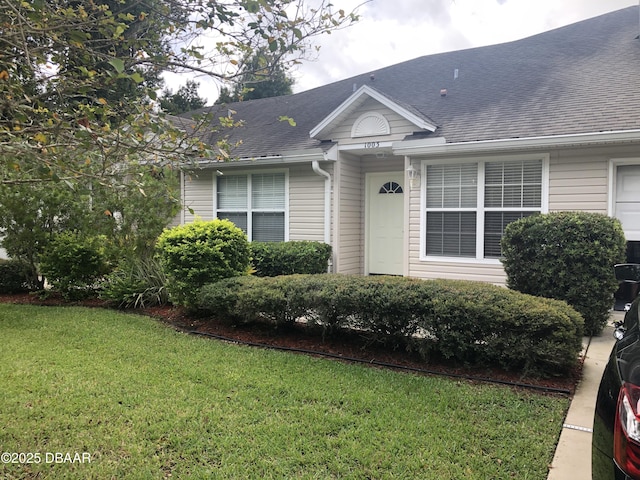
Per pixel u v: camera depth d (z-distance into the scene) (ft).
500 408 11.83
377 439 10.12
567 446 9.84
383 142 28.99
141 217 25.20
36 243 27.86
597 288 18.21
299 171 31.86
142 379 13.82
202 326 20.67
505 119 25.52
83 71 9.43
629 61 27.48
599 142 20.97
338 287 16.94
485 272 24.98
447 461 9.23
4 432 10.52
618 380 6.54
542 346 13.58
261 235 33.65
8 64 8.82
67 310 24.22
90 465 9.23
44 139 8.66
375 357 16.21
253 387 13.21
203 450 9.76
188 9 10.64
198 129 11.64
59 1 9.98
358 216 33.53
